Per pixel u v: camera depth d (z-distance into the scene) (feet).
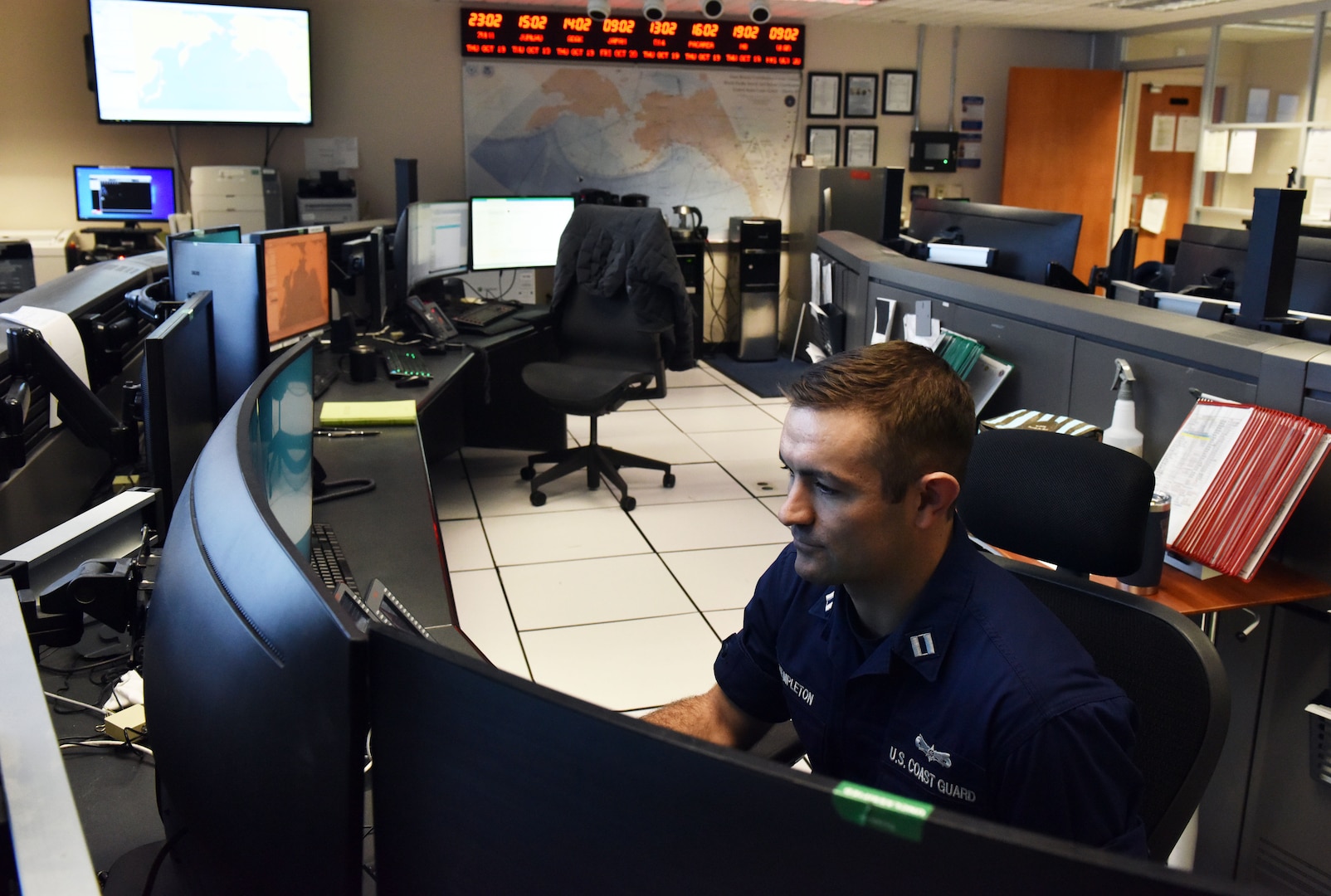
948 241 12.85
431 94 20.52
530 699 1.80
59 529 4.44
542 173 21.44
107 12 17.48
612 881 1.77
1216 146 22.07
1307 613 5.47
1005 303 7.55
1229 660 5.98
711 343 23.61
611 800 1.75
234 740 2.19
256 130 19.69
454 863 1.97
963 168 23.91
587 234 13.30
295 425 4.74
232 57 18.33
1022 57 23.75
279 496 4.15
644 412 18.40
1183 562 5.66
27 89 18.38
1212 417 5.65
